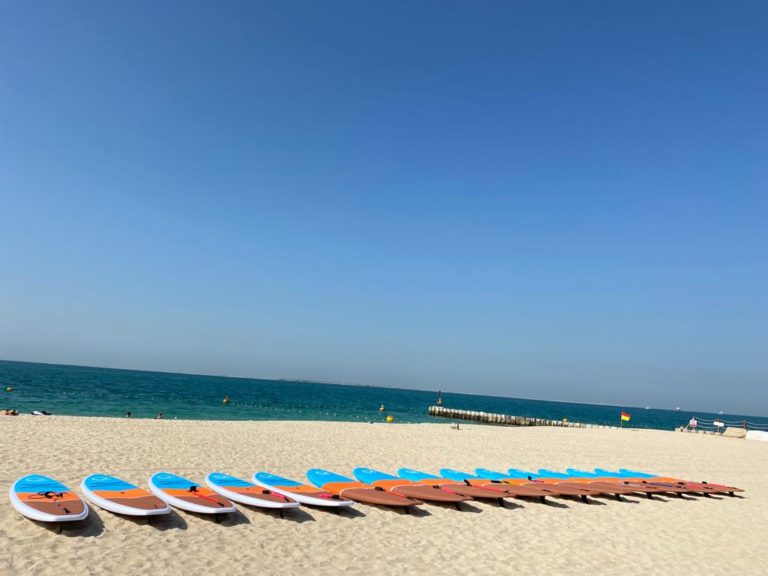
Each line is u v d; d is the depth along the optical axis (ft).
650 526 33.86
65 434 48.80
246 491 29.17
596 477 46.80
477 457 57.67
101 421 63.62
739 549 30.73
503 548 26.76
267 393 258.98
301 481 37.06
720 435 124.06
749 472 64.44
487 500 36.01
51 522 22.21
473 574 22.88
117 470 35.37
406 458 52.60
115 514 25.08
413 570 22.70
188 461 40.60
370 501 30.58
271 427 71.67
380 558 23.68
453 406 323.57
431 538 27.14
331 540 25.31
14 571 18.45
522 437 85.25
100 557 20.48
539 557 25.99
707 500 44.04
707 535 33.09
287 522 27.17
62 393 143.33
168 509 24.34
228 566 21.03
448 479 39.17
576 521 33.22
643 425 275.39
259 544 23.77
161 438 51.52
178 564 20.65
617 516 35.60
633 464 63.10
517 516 32.99
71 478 32.14
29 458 36.40
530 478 42.34
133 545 21.98
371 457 51.26
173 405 131.03
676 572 25.79
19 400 112.16
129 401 132.98
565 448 73.61
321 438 63.05
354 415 151.84
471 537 27.96
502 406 415.64
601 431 113.91
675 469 61.93
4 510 24.23
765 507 43.55
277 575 20.75
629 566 25.95
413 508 32.37
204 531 24.50
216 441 52.85
